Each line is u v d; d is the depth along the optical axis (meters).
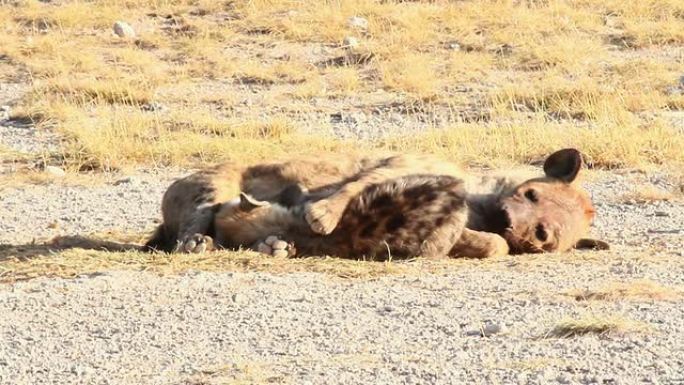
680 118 54.06
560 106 55.41
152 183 42.28
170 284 26.28
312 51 68.06
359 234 27.81
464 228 28.50
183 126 51.84
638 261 28.94
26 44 67.00
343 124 54.16
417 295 25.61
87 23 71.75
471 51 68.00
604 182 41.69
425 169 28.94
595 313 23.95
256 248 28.16
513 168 43.56
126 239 32.62
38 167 45.09
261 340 22.59
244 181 29.14
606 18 73.69
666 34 70.31
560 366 20.84
